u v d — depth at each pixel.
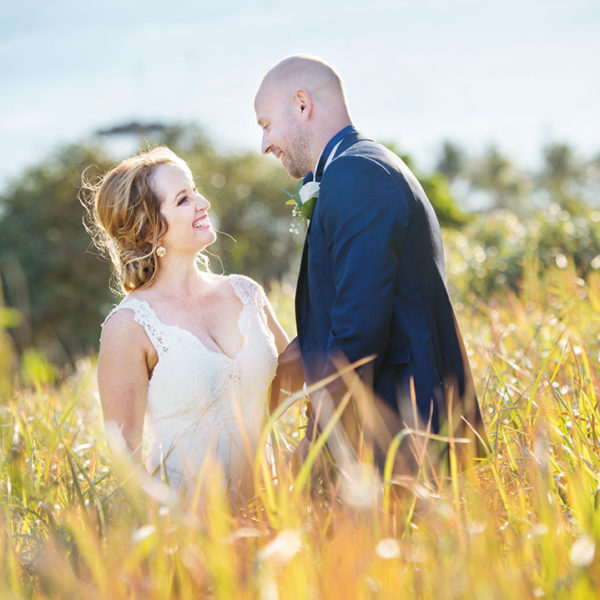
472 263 7.71
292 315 6.11
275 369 2.93
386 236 2.38
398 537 2.04
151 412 2.76
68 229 25.00
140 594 1.75
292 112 2.77
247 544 1.91
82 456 3.45
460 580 1.62
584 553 1.59
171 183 2.77
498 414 2.70
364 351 2.36
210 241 2.85
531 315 4.85
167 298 2.79
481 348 3.93
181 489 2.37
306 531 1.93
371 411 2.41
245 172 28.81
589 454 2.37
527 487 2.22
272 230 28.39
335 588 1.62
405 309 2.47
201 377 2.68
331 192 2.46
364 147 2.57
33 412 3.92
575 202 8.56
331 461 2.30
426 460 2.39
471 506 1.98
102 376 2.70
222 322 2.85
